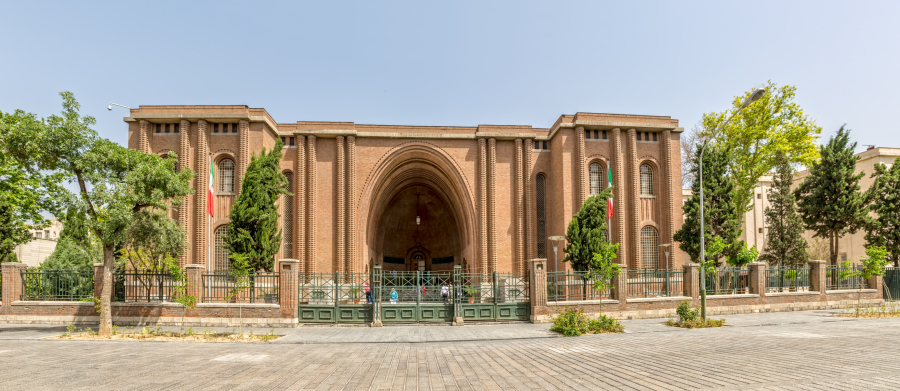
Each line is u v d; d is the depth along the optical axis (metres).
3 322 19.64
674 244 33.38
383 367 10.16
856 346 10.91
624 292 21.03
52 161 16.72
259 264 25.12
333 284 21.41
